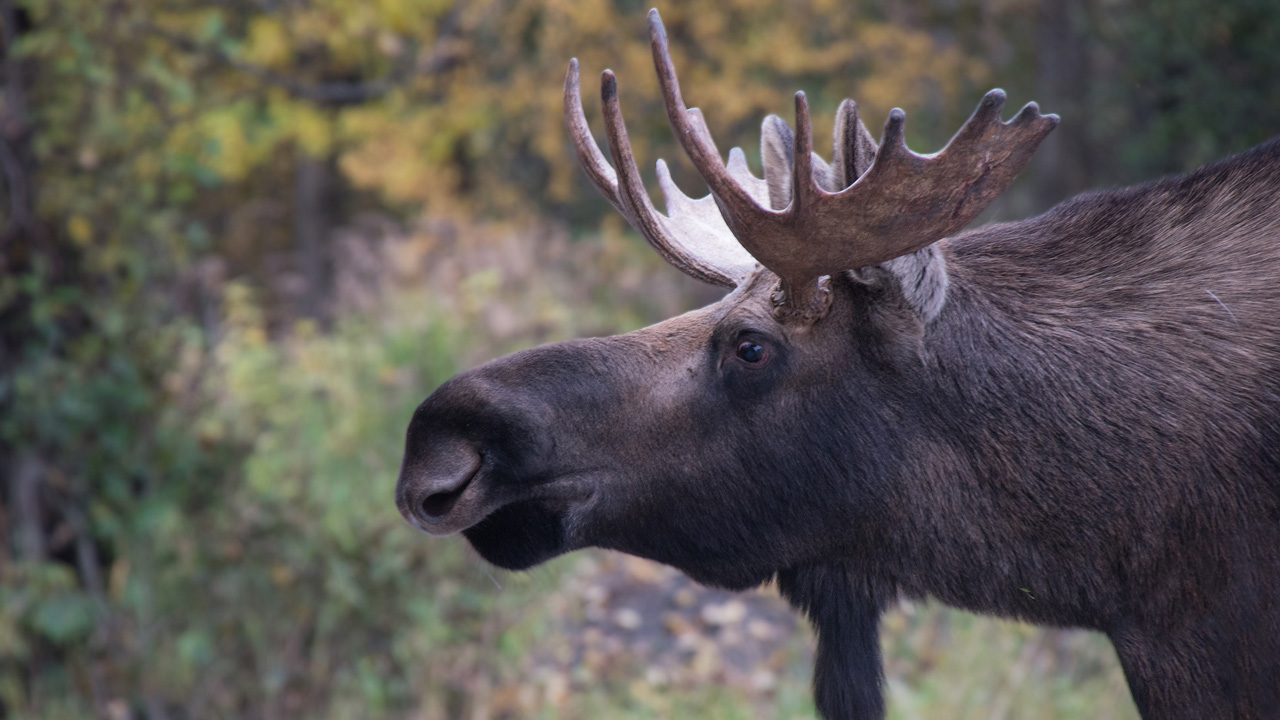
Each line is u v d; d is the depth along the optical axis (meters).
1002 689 15.38
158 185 19.09
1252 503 7.23
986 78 45.97
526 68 39.94
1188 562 7.32
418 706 16.78
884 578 8.03
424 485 7.52
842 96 40.59
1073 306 7.66
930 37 43.84
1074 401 7.48
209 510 17.55
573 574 19.78
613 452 7.79
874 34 39.94
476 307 25.42
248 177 45.62
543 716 16.56
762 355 7.70
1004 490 7.58
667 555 8.06
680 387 7.82
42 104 17.42
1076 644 16.25
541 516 7.83
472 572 17.12
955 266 7.85
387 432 20.73
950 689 15.43
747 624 18.80
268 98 34.09
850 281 7.57
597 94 39.81
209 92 21.67
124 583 17.14
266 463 18.14
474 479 7.61
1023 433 7.53
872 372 7.65
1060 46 42.53
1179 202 7.84
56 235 17.41
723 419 7.79
